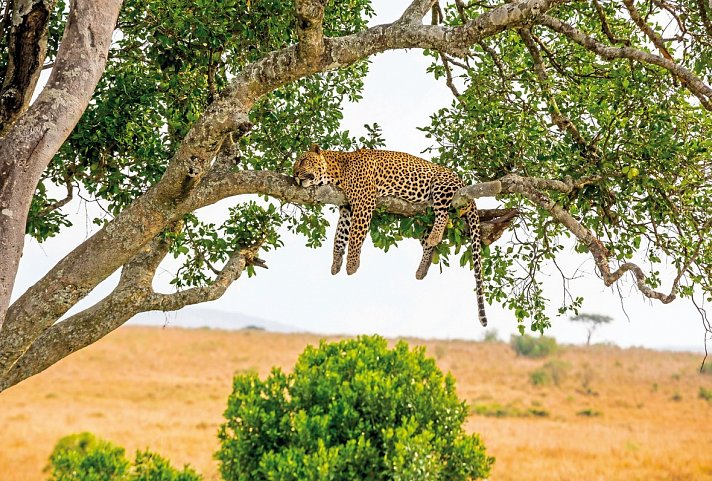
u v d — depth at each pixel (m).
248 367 60.06
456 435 10.09
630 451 33.75
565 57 12.08
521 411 45.72
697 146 11.01
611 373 64.06
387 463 8.80
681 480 28.88
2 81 9.70
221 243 12.07
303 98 12.93
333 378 9.84
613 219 11.59
